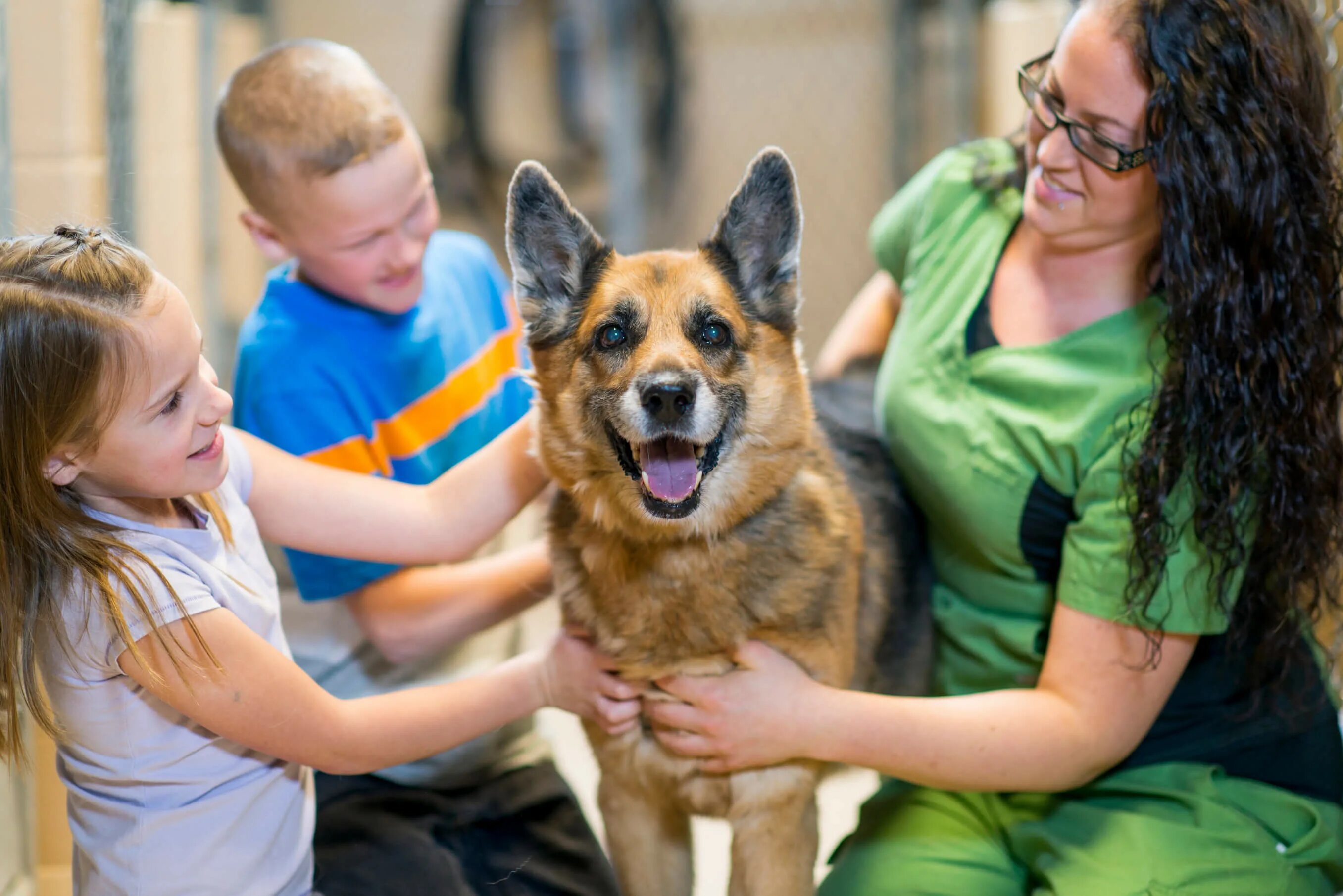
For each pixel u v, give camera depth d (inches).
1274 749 79.0
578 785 88.4
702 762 72.1
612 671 73.4
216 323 150.0
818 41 233.9
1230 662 79.3
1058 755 71.6
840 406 96.4
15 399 54.9
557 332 76.1
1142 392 72.2
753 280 77.7
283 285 85.5
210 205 146.3
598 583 73.3
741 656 71.0
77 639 58.5
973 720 71.0
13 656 57.5
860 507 85.0
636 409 69.4
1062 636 73.7
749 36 237.3
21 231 86.2
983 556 82.8
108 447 56.8
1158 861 71.9
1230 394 67.7
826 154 234.4
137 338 55.5
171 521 62.9
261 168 77.2
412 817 79.0
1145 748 79.2
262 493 72.2
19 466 55.7
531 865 77.7
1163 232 68.0
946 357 82.7
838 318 231.1
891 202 102.0
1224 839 73.0
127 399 55.8
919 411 82.9
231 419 105.3
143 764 61.8
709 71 240.7
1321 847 74.5
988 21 170.6
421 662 84.5
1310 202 66.8
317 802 78.4
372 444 82.8
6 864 84.7
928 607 89.0
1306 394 67.9
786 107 237.1
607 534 73.3
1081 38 69.0
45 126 91.2
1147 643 71.3
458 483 77.1
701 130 243.9
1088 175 71.5
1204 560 70.6
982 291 83.2
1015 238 84.6
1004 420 77.4
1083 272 77.2
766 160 76.2
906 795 86.2
